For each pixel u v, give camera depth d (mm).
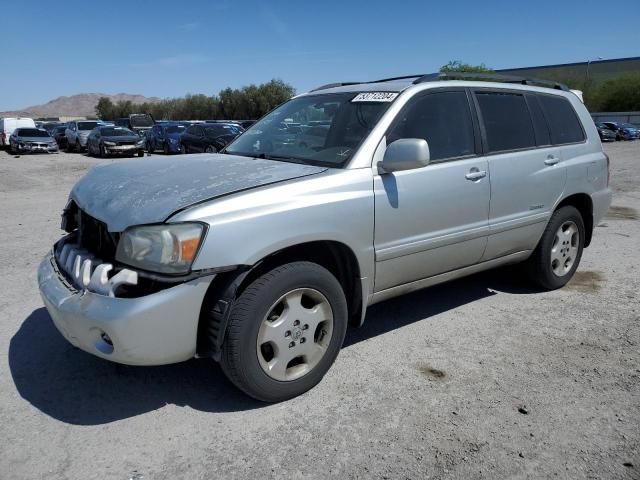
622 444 2771
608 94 58688
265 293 2893
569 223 4922
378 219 3371
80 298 2793
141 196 2990
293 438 2820
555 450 2723
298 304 3082
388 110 3574
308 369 3203
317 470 2576
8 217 8766
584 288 5125
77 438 2826
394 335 4066
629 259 6141
